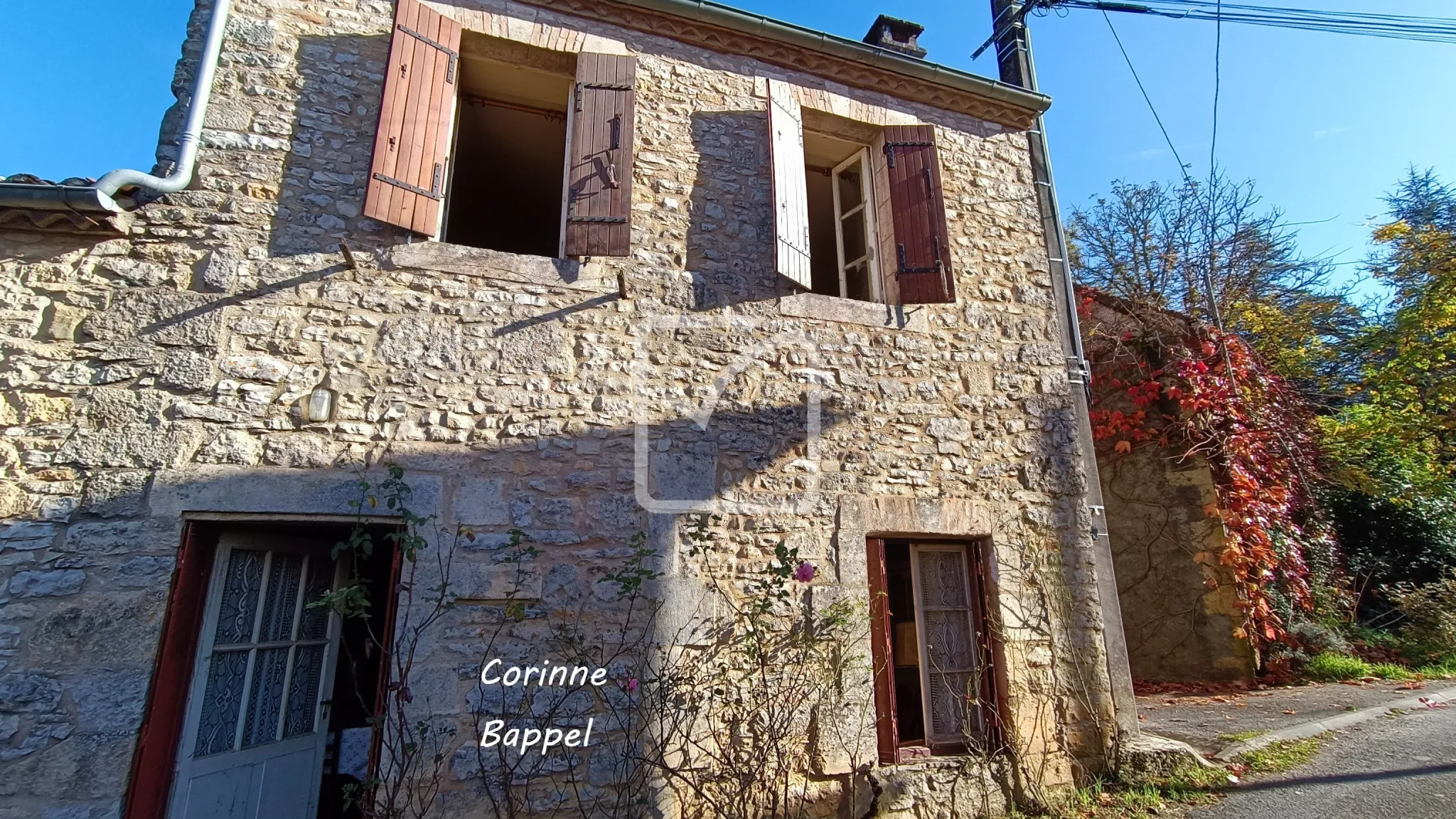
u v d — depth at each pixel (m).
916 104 5.16
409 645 3.19
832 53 4.83
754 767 3.47
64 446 3.04
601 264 3.99
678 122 4.43
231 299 3.37
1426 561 7.43
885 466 4.21
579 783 3.27
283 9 3.86
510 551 3.42
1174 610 6.37
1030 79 6.16
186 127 3.45
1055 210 5.25
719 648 3.62
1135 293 9.76
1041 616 4.29
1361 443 8.48
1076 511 4.57
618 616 3.52
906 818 3.68
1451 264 9.64
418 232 3.68
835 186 5.35
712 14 4.53
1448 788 3.47
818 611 3.83
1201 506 6.30
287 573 3.56
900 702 4.45
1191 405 6.35
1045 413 4.69
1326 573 7.01
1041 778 3.98
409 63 3.83
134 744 2.82
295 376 3.36
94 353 3.16
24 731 2.74
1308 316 11.48
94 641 2.87
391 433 3.42
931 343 4.56
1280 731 4.55
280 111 3.70
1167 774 4.04
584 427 3.71
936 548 4.41
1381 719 4.66
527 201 6.77
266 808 3.30
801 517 3.96
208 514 3.11
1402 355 9.73
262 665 3.39
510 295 3.78
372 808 3.02
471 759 3.15
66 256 3.26
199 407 3.20
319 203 3.62
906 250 4.67
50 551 2.92
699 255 4.22
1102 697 4.27
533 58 4.34
